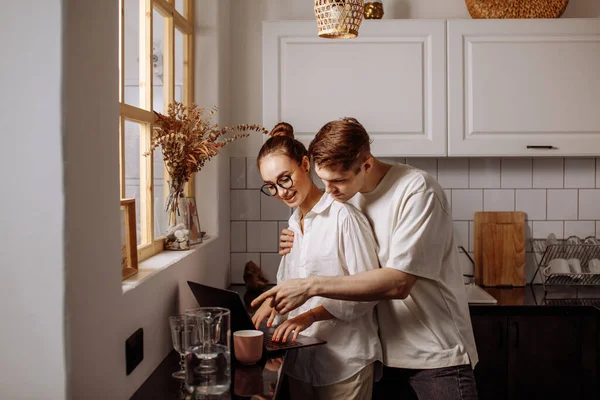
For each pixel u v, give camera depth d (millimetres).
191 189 2682
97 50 1284
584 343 2641
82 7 1200
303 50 2754
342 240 1742
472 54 2740
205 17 2713
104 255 1325
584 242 3084
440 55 2734
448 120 2750
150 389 1532
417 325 1833
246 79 3115
